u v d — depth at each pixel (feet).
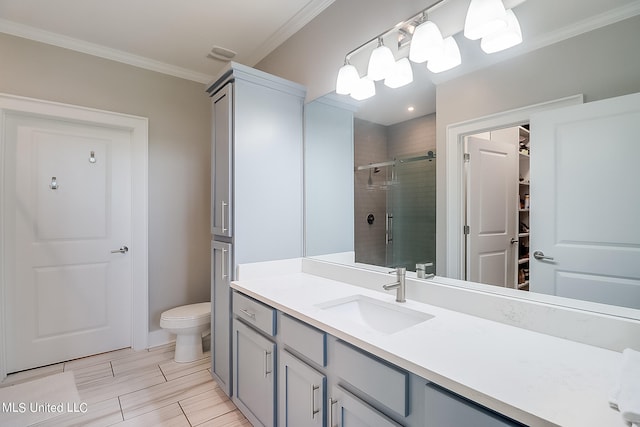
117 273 8.61
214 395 6.48
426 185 4.66
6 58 6.93
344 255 6.04
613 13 2.99
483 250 3.98
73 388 6.69
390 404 2.90
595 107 3.12
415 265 4.78
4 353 7.07
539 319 3.40
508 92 3.74
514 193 3.70
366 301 4.86
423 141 4.71
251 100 6.14
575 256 3.25
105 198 8.41
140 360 8.02
